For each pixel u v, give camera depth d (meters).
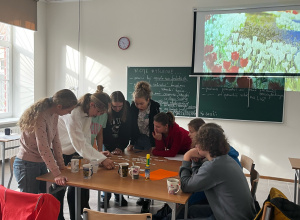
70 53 5.78
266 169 4.67
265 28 4.54
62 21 5.79
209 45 4.84
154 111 3.16
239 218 1.71
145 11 5.20
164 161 2.63
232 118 4.79
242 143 4.77
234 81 4.75
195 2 4.89
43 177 2.10
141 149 3.23
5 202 1.54
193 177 1.82
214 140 1.79
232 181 1.73
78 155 2.69
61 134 2.58
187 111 5.05
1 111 5.62
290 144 4.53
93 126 2.85
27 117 2.02
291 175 4.54
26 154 2.15
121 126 3.06
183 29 4.99
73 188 2.60
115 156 2.77
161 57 5.16
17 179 2.20
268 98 4.58
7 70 5.66
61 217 2.66
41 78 5.84
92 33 5.59
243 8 4.63
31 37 5.60
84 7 5.61
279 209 1.44
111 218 1.54
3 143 3.74
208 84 4.89
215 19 4.79
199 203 2.32
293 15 4.39
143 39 5.25
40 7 5.71
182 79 5.05
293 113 4.48
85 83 5.71
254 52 4.62
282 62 4.48
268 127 4.62
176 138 2.84
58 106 2.02
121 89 5.47
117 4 5.38
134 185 1.96
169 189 1.81
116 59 5.46
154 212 3.24
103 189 1.89
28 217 1.47
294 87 4.46
